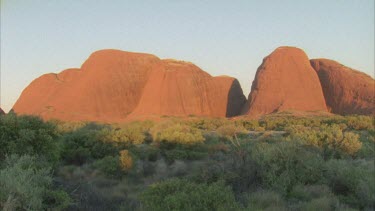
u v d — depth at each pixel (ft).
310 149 60.13
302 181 40.32
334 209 32.55
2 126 43.65
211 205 26.68
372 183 37.45
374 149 77.61
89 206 30.14
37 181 28.63
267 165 41.16
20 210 25.32
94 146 66.13
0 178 26.30
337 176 41.45
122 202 32.76
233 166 40.93
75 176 47.42
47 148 46.57
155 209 26.63
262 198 33.32
